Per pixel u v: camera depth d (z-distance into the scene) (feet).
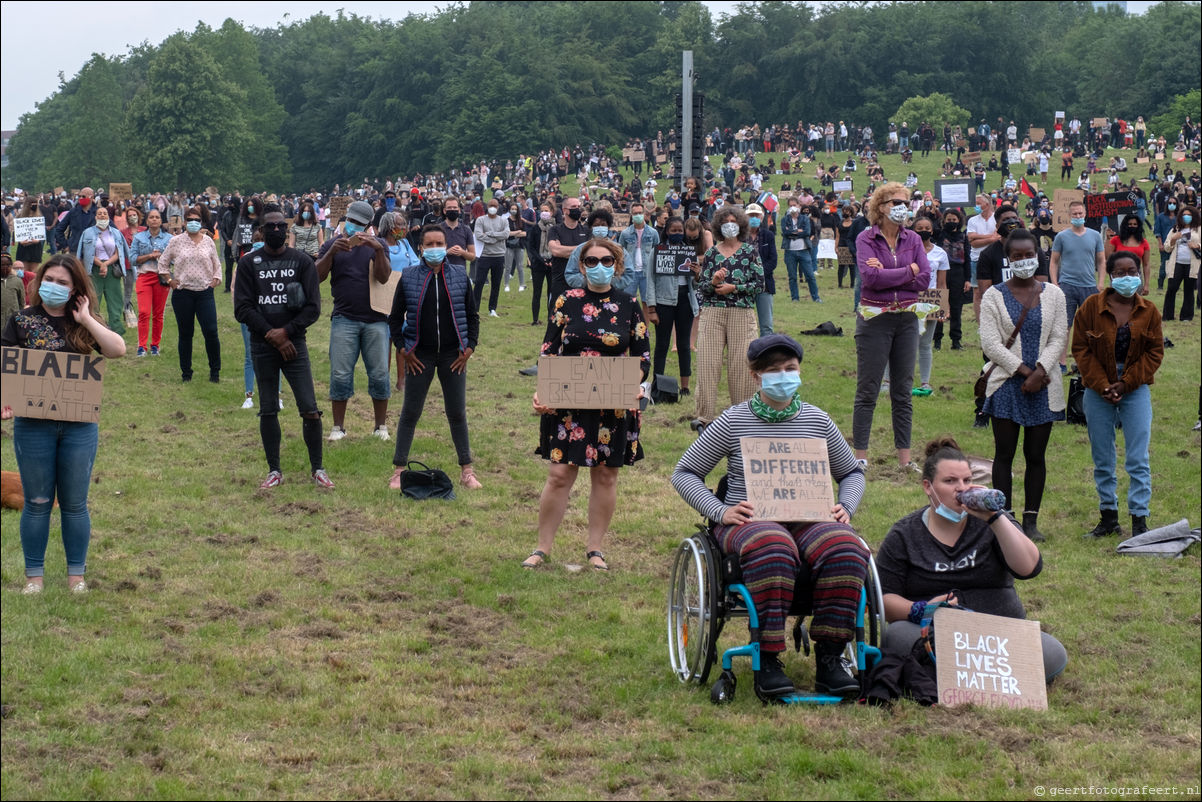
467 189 252.42
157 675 22.20
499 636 24.84
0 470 33.81
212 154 365.61
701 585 21.20
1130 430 31.63
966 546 22.27
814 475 21.67
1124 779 18.61
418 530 31.73
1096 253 48.96
